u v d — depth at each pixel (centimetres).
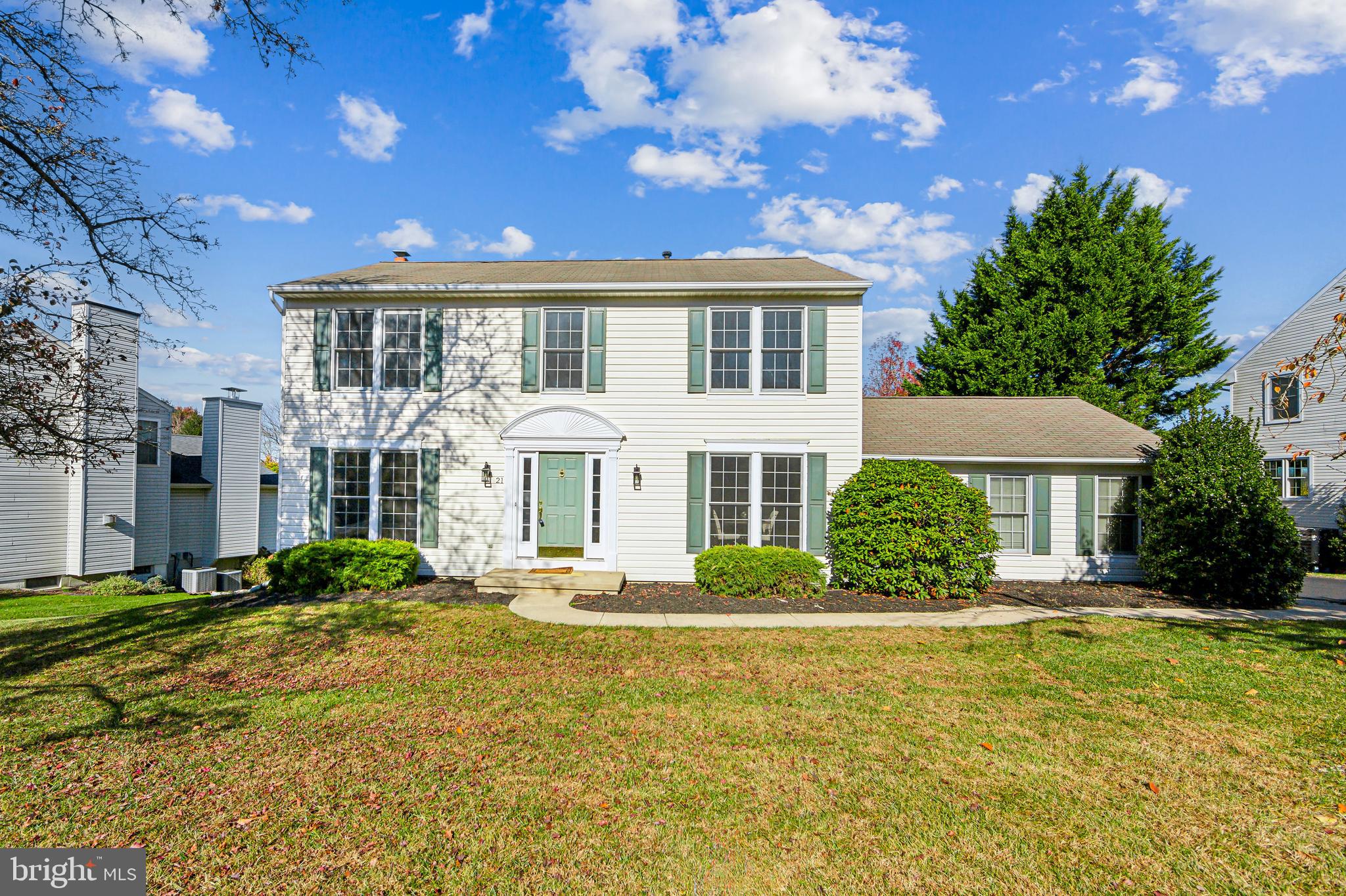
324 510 1363
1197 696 681
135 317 1800
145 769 503
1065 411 1622
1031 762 527
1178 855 404
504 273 1512
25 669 762
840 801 463
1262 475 1228
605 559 1341
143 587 1648
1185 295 2517
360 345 1388
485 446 1366
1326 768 520
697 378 1348
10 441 834
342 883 367
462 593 1212
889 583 1197
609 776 498
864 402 1723
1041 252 2461
